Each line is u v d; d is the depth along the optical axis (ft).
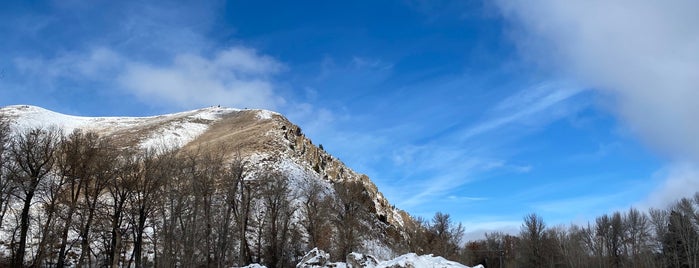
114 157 137.39
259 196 167.84
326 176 275.80
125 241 140.46
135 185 132.57
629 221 269.85
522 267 296.51
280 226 171.32
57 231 124.77
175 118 406.62
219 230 149.79
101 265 133.49
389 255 195.00
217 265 143.84
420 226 234.58
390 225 254.68
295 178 218.18
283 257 164.86
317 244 172.55
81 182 125.90
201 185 146.92
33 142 121.60
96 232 132.57
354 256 74.38
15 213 139.74
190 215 142.20
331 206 182.29
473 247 342.23
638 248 253.24
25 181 119.24
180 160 153.79
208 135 336.49
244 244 156.46
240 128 328.29
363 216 197.77
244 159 227.40
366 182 319.88
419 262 64.39
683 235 225.97
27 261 133.90
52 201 121.29
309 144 307.78
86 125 399.44
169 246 135.23
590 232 283.18
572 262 260.62
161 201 139.95
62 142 128.06
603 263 263.90
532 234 287.28
